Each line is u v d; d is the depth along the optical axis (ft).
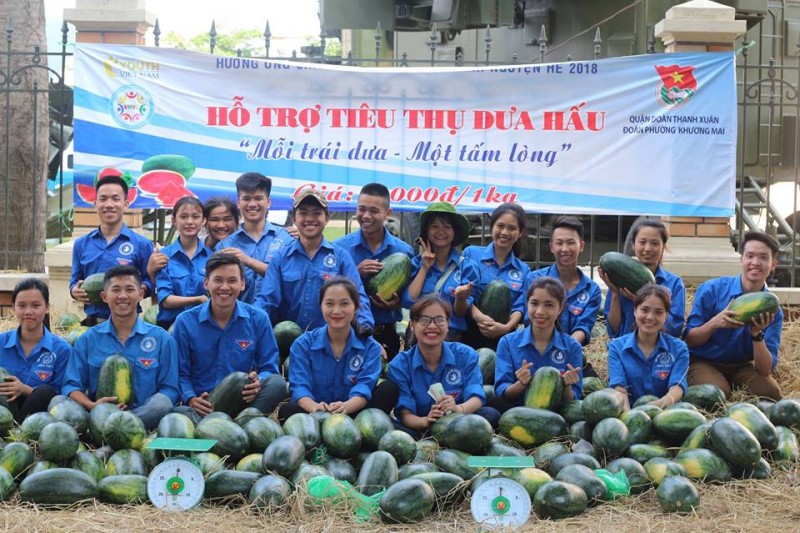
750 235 29.35
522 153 37.17
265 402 25.46
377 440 23.53
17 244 43.52
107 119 36.70
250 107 36.83
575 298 29.99
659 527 20.12
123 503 21.22
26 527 19.69
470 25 42.22
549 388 25.08
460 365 26.11
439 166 37.14
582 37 44.01
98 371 25.53
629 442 23.44
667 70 36.99
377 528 20.30
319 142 36.99
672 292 29.99
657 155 37.24
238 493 21.38
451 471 22.56
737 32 37.50
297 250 29.32
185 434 22.62
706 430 23.27
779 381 31.42
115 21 36.99
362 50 48.70
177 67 36.65
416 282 29.81
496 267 30.73
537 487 21.47
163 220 41.32
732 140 37.24
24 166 43.57
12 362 26.50
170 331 27.07
